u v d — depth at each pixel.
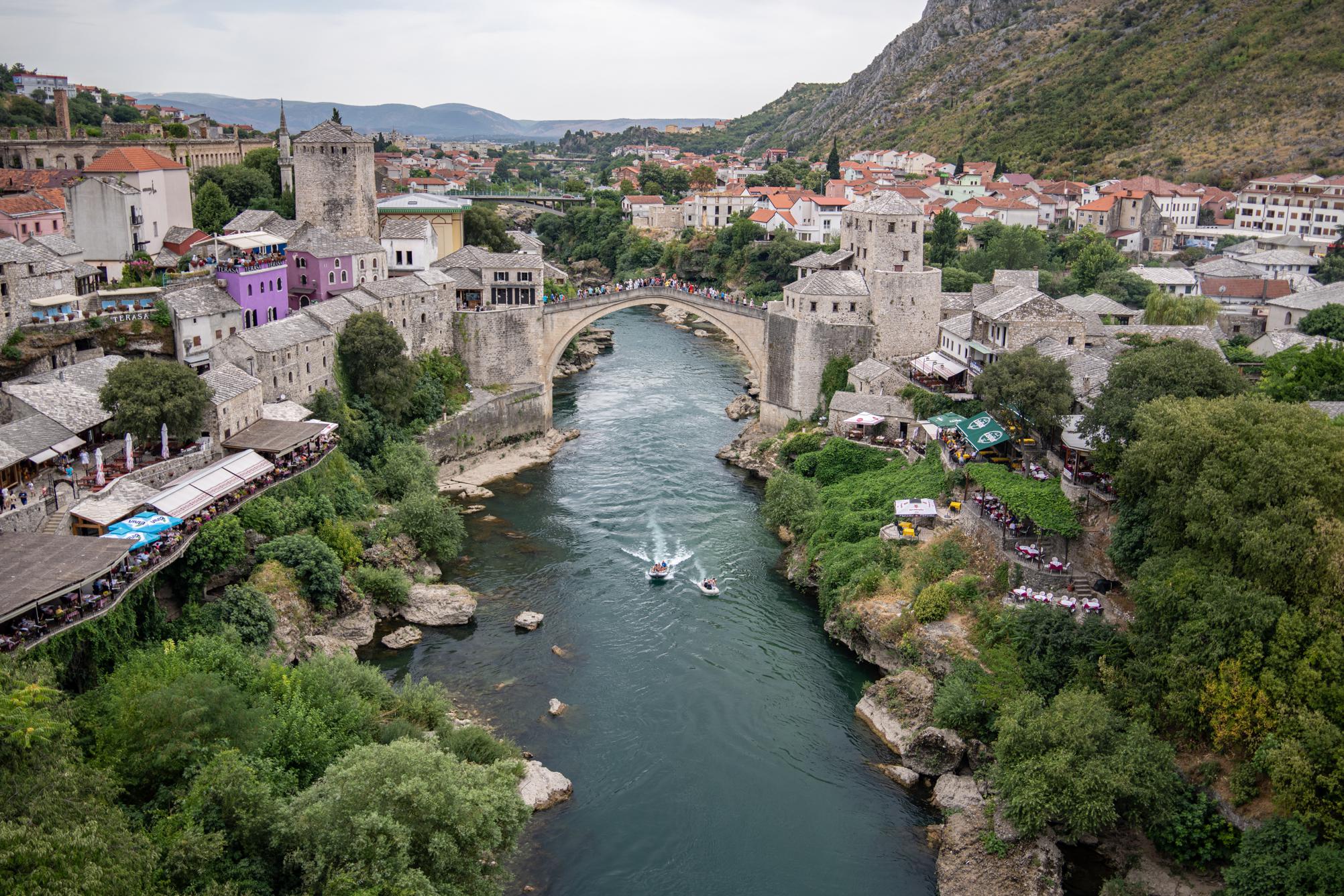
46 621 56.50
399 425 114.44
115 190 118.81
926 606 76.56
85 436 78.31
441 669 77.00
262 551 78.12
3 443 69.12
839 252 142.88
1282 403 69.50
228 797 47.88
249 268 108.62
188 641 62.22
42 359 87.06
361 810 46.66
